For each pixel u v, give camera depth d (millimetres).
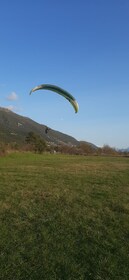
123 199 17125
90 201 16531
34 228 12055
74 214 13938
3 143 53469
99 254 9844
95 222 12859
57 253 9891
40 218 13266
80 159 55312
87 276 8547
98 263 9250
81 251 10062
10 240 10828
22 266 9047
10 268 8938
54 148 80438
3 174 26938
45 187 20500
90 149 85250
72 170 32094
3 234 11344
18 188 19906
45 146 70812
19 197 17188
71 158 58281
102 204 15914
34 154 61250
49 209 14742
